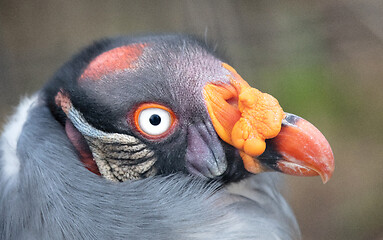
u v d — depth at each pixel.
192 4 2.35
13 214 1.81
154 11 2.45
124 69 1.82
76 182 1.81
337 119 2.30
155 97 1.82
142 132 1.82
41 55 2.40
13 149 1.82
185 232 1.81
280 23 2.34
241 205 1.84
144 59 1.82
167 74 1.82
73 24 2.54
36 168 1.81
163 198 1.81
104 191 1.81
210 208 1.82
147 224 1.80
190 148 1.83
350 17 2.37
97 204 1.80
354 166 2.33
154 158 1.82
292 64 2.24
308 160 1.82
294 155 1.82
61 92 1.82
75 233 1.80
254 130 1.82
